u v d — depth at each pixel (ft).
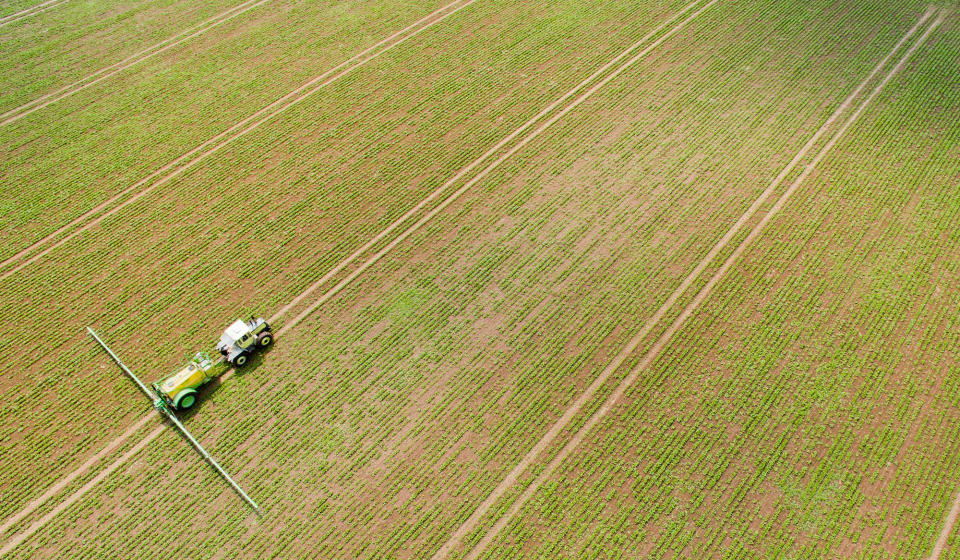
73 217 136.98
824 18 181.98
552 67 169.37
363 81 167.12
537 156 145.89
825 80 161.48
